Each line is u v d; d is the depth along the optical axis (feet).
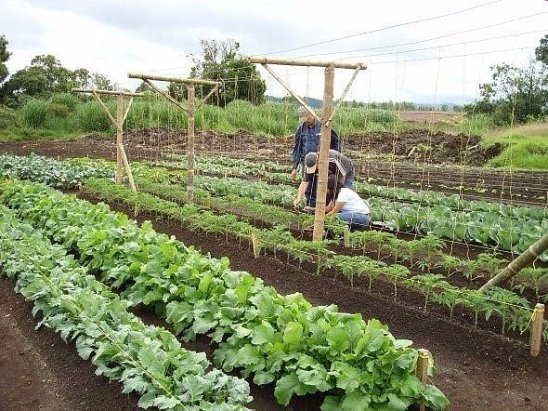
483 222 34.09
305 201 40.65
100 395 16.57
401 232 33.58
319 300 23.44
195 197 41.96
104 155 78.74
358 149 88.33
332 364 14.96
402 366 14.65
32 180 54.03
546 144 72.28
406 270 22.25
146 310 22.54
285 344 15.78
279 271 26.76
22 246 25.13
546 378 17.35
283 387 15.05
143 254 23.36
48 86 157.69
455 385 17.07
